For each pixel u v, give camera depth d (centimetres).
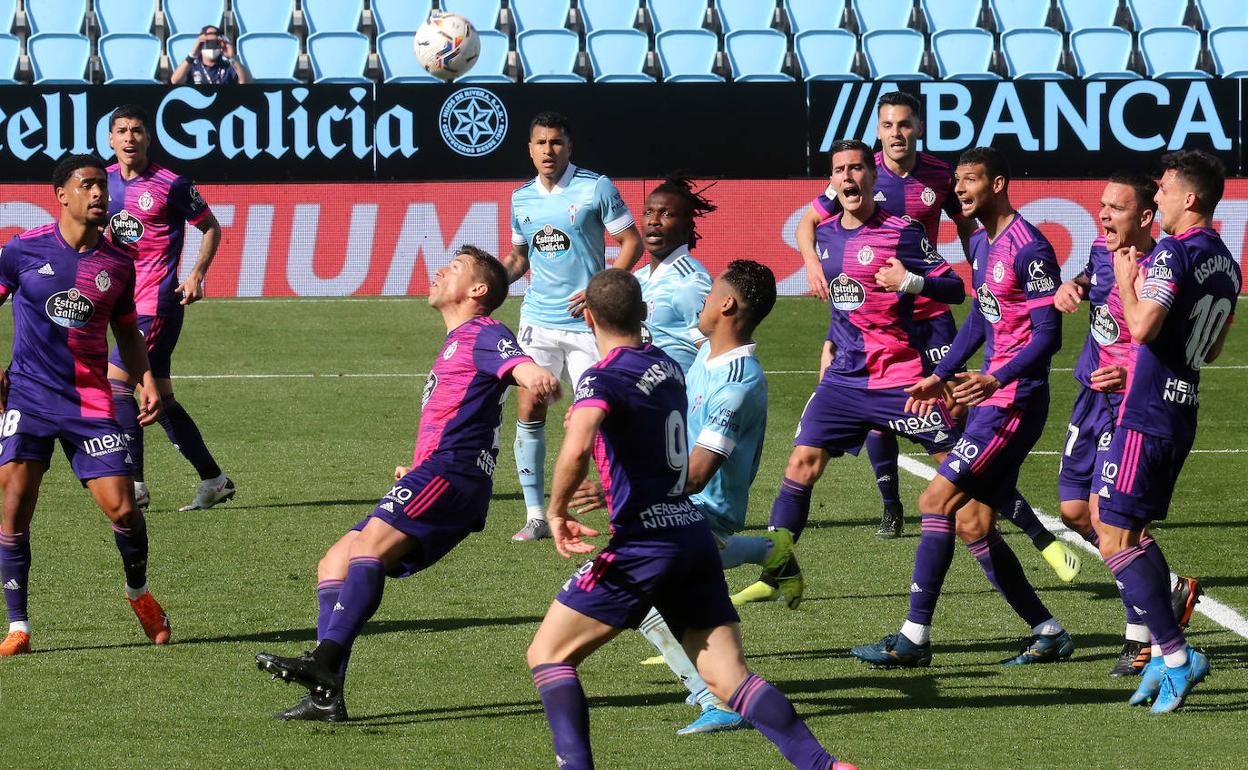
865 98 6309
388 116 6319
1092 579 2834
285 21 7638
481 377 2006
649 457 1669
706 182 6331
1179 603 2269
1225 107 6228
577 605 1675
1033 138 6269
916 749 1877
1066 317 6162
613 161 6300
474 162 6341
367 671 2220
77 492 3547
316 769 1786
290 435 4259
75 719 1980
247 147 6319
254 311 6125
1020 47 7388
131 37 7306
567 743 1644
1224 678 2191
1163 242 2003
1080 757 1836
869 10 7719
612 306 1727
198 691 2108
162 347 3344
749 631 2470
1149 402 2044
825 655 2331
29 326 2270
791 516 2527
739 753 1858
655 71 7469
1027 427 2238
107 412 2306
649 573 1664
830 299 2536
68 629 2438
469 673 2209
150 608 2344
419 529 1997
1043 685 2167
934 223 3222
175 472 3809
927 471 3881
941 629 2488
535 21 7712
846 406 2508
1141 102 6241
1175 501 3475
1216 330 2053
